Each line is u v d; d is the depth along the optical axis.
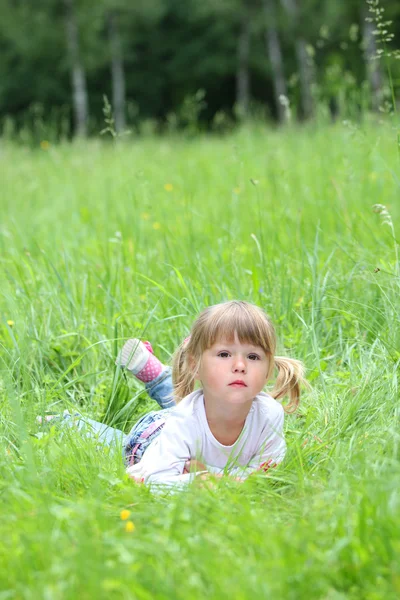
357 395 4.87
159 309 6.64
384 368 5.17
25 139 16.86
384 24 7.21
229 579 2.95
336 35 35.44
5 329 6.35
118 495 3.86
